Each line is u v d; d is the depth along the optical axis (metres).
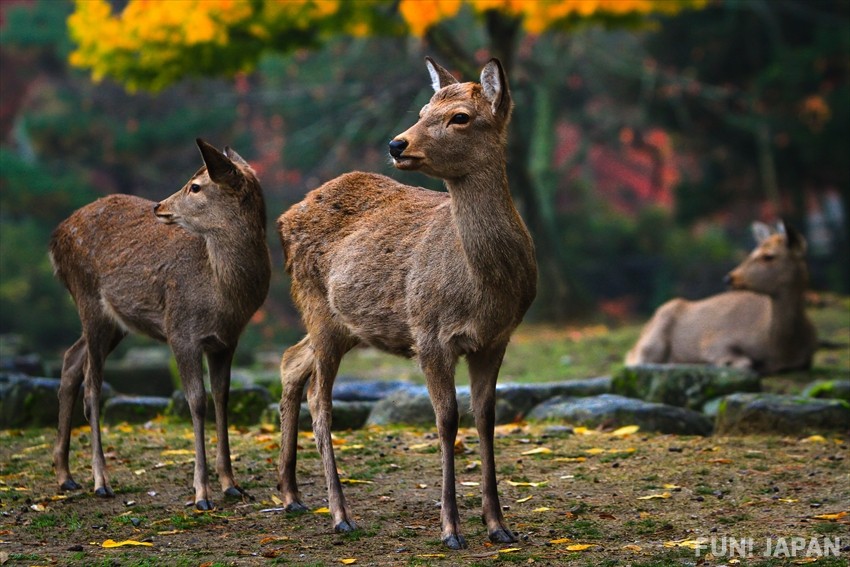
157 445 11.09
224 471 9.25
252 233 9.23
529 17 24.97
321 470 9.99
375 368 20.91
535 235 30.97
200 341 9.20
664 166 56.22
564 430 11.41
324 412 8.52
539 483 9.38
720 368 13.31
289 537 8.00
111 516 8.67
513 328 7.89
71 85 44.91
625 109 45.31
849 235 43.41
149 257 9.46
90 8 24.41
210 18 23.66
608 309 45.00
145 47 24.69
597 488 9.21
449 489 7.75
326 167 38.22
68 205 38.91
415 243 8.12
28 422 12.59
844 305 24.56
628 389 13.31
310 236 8.89
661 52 43.28
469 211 7.61
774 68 39.25
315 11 24.16
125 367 19.86
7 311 37.94
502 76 7.66
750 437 11.11
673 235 49.53
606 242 48.47
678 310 18.08
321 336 8.70
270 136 45.69
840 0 40.50
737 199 46.03
